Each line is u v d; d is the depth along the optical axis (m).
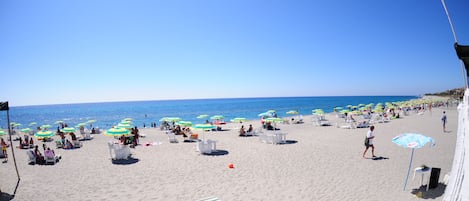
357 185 8.03
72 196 7.66
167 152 13.65
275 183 8.43
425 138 7.21
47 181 9.08
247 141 16.95
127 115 64.62
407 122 25.92
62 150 15.05
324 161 11.02
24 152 15.10
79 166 11.05
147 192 7.88
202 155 12.75
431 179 7.36
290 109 73.00
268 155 12.43
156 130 25.58
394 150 12.84
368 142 11.54
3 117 68.75
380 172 9.30
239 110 74.81
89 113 79.94
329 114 42.41
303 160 11.28
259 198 7.25
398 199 6.86
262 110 72.94
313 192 7.58
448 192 3.81
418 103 54.59
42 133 14.94
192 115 59.03
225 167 10.45
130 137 16.08
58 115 73.81
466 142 3.68
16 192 8.05
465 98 4.14
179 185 8.44
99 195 7.70
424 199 6.75
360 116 36.03
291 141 16.45
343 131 20.78
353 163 10.60
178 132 21.55
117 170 10.30
